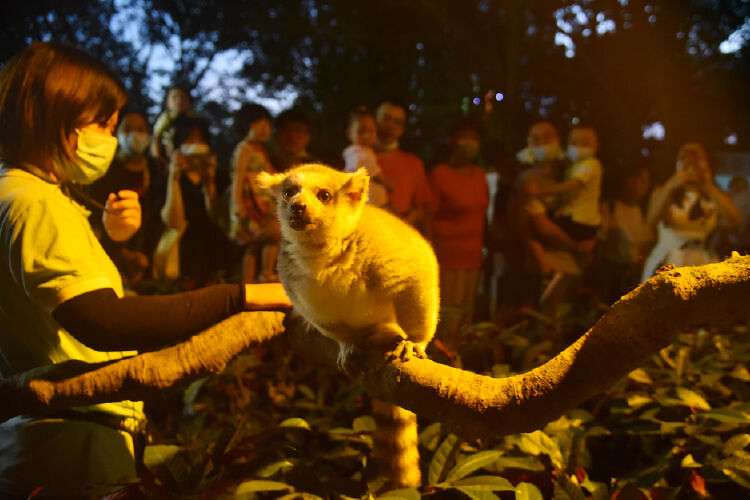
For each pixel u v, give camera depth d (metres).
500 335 3.71
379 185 5.46
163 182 6.81
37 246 1.97
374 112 6.14
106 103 2.24
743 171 9.14
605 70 12.98
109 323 1.99
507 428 1.77
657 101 12.55
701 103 12.28
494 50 12.95
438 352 3.38
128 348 2.07
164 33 12.45
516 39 11.35
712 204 5.83
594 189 6.10
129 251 5.45
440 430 2.68
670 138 11.18
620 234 6.49
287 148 6.32
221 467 2.19
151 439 2.90
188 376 2.17
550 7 12.77
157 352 2.16
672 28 12.30
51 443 2.13
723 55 12.70
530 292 6.26
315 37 13.49
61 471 2.13
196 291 2.23
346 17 13.06
